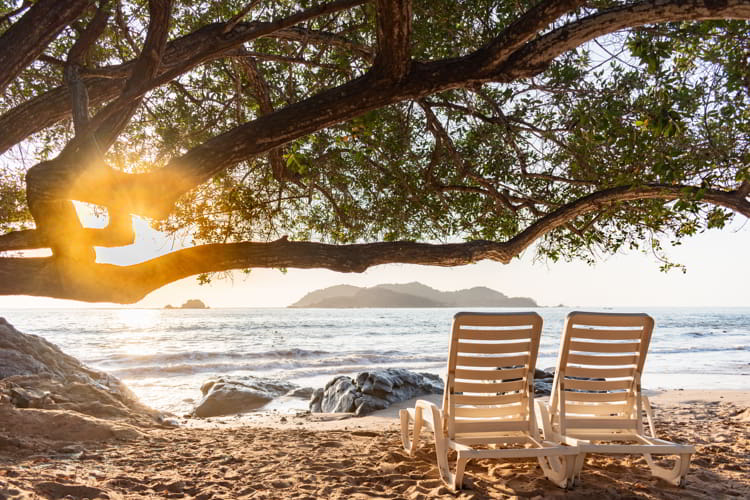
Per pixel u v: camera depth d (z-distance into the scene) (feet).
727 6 10.19
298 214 30.40
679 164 18.97
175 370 74.74
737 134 19.11
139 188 12.12
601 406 16.57
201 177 12.41
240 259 13.79
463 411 16.10
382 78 12.03
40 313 397.60
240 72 24.62
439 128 23.20
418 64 12.17
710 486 15.60
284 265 14.10
